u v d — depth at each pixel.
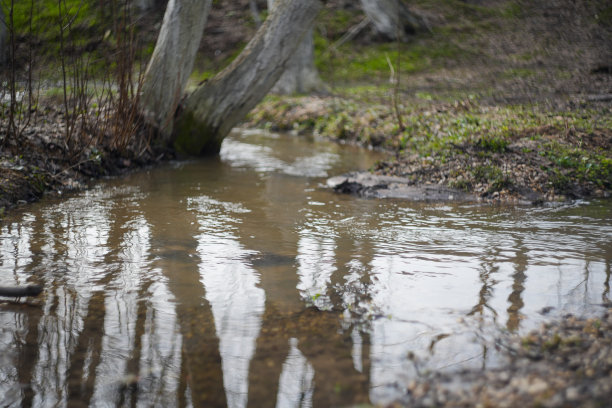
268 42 10.50
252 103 10.91
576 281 4.47
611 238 5.70
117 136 9.24
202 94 10.78
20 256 4.96
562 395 2.73
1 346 3.42
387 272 4.72
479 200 7.54
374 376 3.10
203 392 2.99
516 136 9.78
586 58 17.53
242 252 5.25
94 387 3.04
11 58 8.36
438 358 3.25
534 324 3.67
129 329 3.68
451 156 9.03
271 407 2.85
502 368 3.09
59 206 6.81
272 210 6.94
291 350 3.41
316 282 4.50
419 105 15.14
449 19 26.16
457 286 4.39
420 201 7.51
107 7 10.90
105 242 5.45
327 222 6.38
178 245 5.43
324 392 2.96
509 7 25.14
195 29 10.18
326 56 25.58
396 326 3.70
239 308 4.01
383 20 26.08
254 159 11.12
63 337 3.56
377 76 23.05
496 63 20.20
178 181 8.70
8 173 7.11
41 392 2.98
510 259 5.04
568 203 7.35
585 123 10.35
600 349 3.23
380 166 9.43
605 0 19.80
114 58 9.57
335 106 16.78
